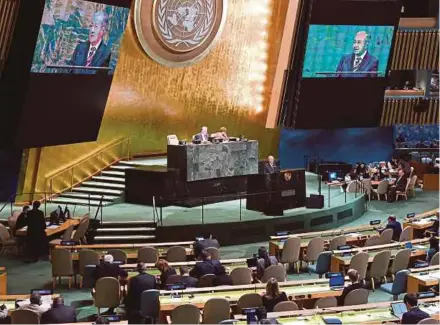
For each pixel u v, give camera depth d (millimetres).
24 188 27156
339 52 30984
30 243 21828
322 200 26062
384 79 32531
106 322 13430
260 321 12906
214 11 31109
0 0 21844
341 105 32375
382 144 37094
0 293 17656
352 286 15305
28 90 23250
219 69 32000
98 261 19125
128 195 27094
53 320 13789
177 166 26047
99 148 29172
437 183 33781
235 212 25672
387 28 31141
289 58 31281
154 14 29484
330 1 29625
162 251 20625
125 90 29641
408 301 13680
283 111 32344
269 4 32094
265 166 25859
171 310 14977
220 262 18094
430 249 18828
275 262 18094
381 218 27938
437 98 36250
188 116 31750
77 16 23547
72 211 25766
